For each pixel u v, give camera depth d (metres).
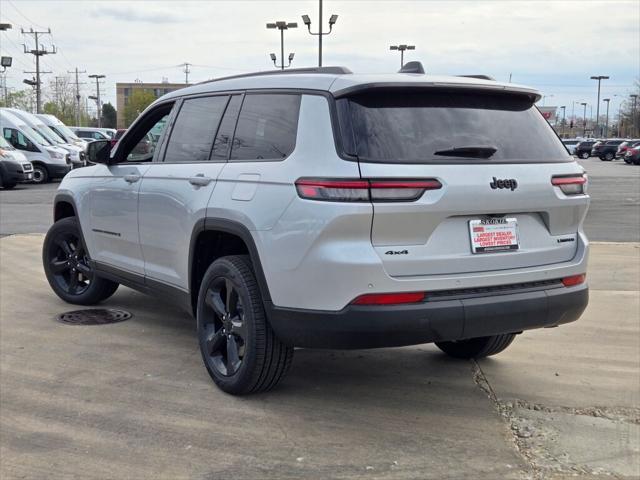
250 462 3.60
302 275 3.82
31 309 6.66
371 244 3.71
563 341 5.82
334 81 4.00
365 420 4.14
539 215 4.22
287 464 3.59
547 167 4.22
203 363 5.11
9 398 4.43
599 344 5.74
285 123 4.20
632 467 3.64
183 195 4.85
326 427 4.04
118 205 5.75
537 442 3.91
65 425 4.03
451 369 5.09
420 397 4.53
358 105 3.89
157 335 5.82
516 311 3.99
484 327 3.91
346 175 3.69
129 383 4.69
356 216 3.65
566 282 4.30
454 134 3.99
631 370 5.12
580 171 4.41
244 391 4.39
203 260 4.84
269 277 4.02
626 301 7.13
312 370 5.00
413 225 3.75
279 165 4.07
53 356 5.25
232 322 4.41
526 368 5.14
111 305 6.84
